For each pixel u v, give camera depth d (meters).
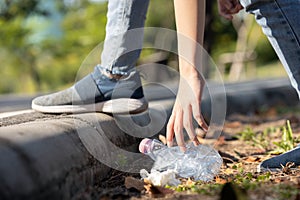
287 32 2.12
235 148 3.00
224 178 2.08
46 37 17.19
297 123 4.12
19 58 17.73
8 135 1.54
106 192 1.86
